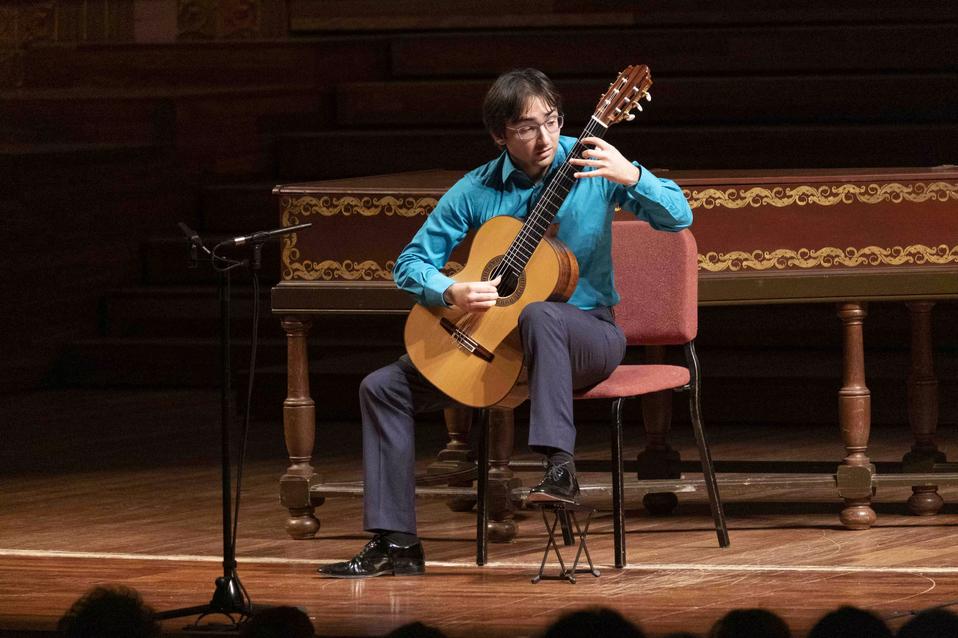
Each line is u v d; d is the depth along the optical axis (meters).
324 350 21.33
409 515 11.40
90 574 11.53
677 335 12.07
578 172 10.95
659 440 13.90
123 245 23.16
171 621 10.08
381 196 12.67
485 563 11.64
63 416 19.84
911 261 12.73
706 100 24.30
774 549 12.00
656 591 10.69
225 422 10.12
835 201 12.68
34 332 21.89
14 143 23.12
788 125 23.84
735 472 14.20
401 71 26.48
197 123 24.31
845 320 12.77
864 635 6.55
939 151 22.48
